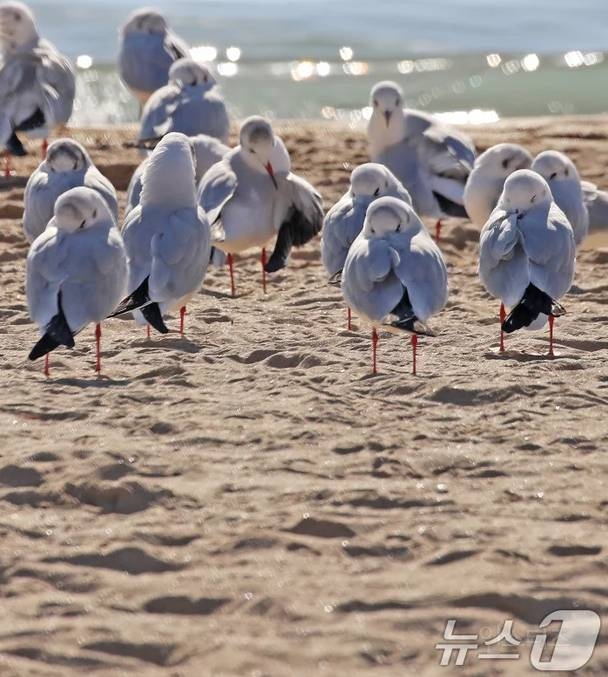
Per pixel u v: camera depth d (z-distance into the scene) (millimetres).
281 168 17469
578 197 17781
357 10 60406
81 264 12906
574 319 16219
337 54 45875
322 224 17688
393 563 9102
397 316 12312
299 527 9594
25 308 16469
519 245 13672
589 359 14055
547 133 29781
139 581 8859
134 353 14234
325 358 13844
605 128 30484
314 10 59750
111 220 13414
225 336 15055
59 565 9047
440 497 10094
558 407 12203
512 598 8523
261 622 8320
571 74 42312
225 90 37906
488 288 13914
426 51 47469
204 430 11469
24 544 9359
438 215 20250
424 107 36156
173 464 10680
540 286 13484
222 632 8188
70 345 12602
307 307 16891
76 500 10133
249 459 10844
